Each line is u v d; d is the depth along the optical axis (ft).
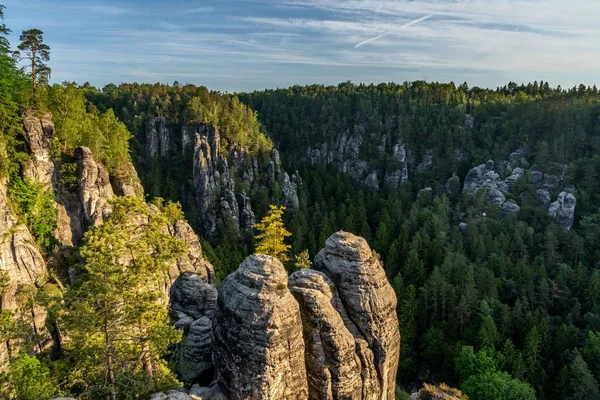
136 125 513.04
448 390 135.74
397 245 361.92
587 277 306.55
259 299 94.07
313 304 103.76
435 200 478.59
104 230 106.93
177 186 461.78
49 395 90.79
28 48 183.21
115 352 97.66
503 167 515.50
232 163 495.82
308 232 399.65
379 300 112.27
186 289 167.32
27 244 146.30
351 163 646.33
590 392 198.59
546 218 415.85
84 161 183.93
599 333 230.07
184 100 539.29
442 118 642.63
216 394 98.27
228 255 339.98
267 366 91.15
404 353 255.09
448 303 276.00
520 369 215.92
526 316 250.37
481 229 396.37
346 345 102.83
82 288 90.84
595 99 574.97
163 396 92.53
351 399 103.50
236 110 568.00
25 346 109.40
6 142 158.61
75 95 225.56
